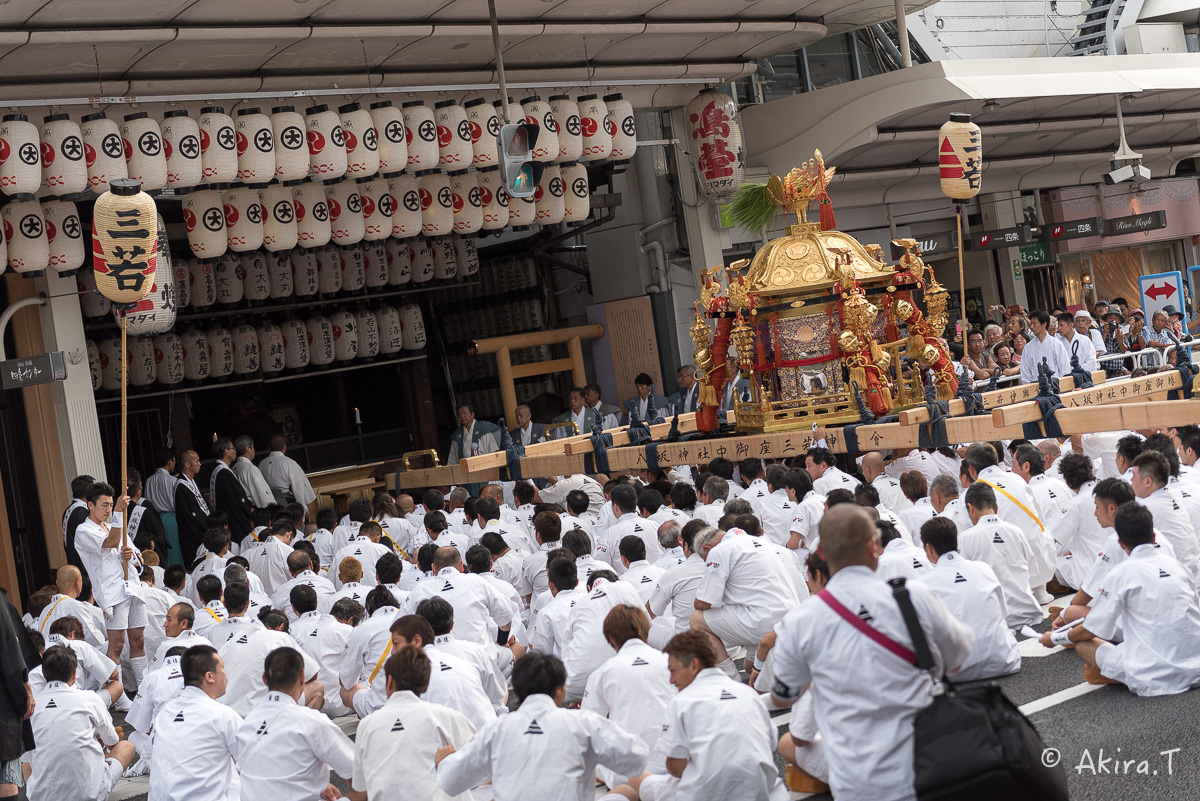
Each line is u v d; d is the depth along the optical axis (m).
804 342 11.48
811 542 8.98
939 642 4.09
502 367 17.81
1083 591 7.00
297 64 13.35
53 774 7.18
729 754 4.83
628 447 11.76
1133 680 6.44
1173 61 19.53
